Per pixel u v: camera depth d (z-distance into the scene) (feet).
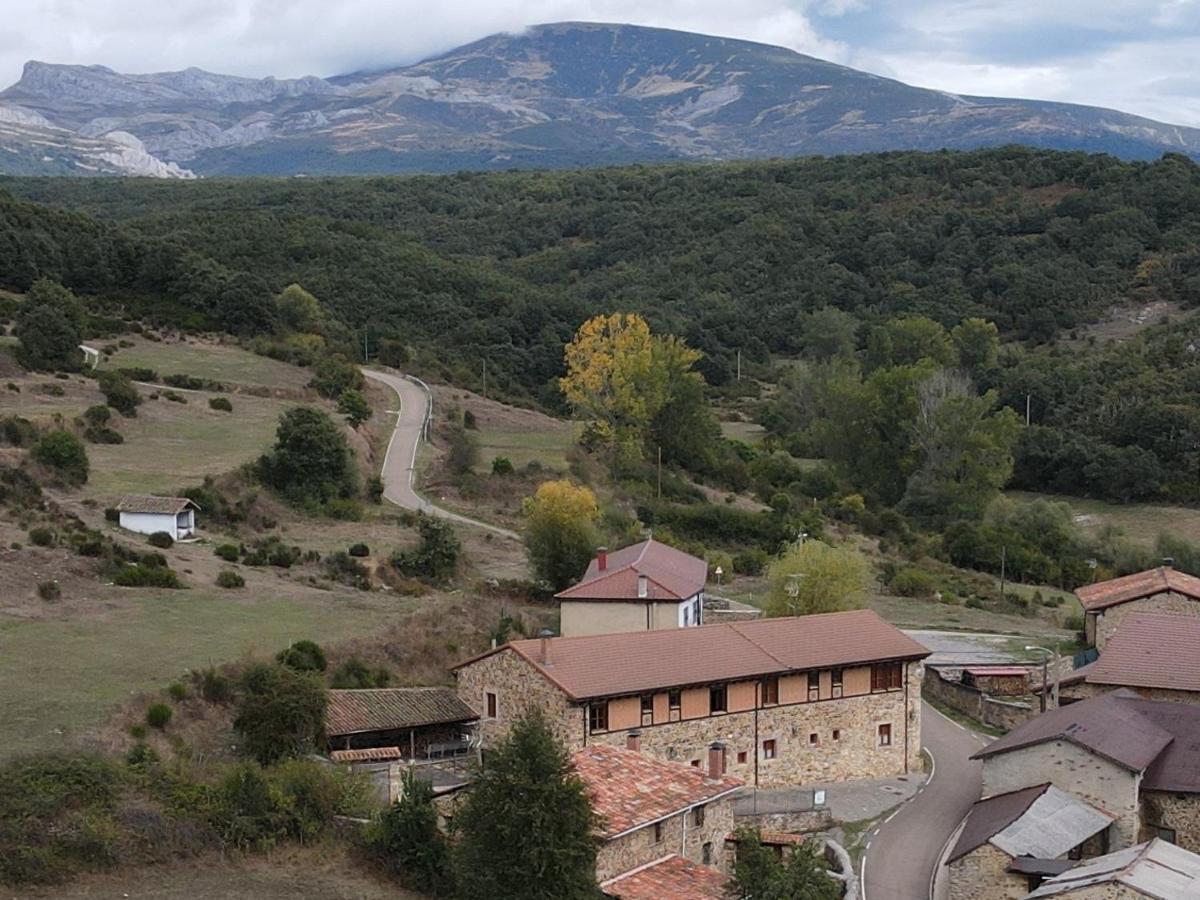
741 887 142.31
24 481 264.31
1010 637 279.49
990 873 155.12
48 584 211.00
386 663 205.16
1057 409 503.61
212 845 143.43
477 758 169.58
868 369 531.09
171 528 261.65
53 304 449.89
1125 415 479.00
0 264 488.02
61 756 145.69
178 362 437.58
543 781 137.59
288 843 147.95
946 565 364.58
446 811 152.15
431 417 428.97
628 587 220.64
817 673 195.42
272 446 330.75
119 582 222.28
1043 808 168.35
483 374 520.01
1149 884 136.15
